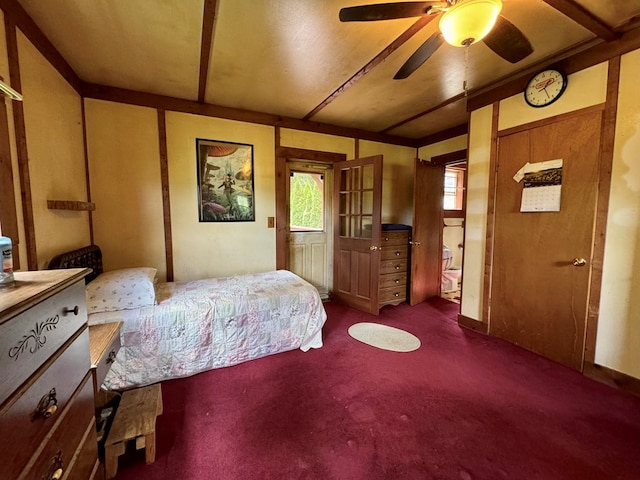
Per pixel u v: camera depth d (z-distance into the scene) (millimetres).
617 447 1579
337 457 1527
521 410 1877
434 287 4434
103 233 2910
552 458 1513
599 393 2049
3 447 680
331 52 2221
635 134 1990
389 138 4539
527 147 2600
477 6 1363
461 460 1505
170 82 2758
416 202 3959
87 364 1154
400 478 1404
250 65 2424
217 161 3373
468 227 3170
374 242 3617
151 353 2135
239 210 3539
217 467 1466
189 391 2090
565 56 2307
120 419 1528
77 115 2600
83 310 1126
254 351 2516
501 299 2887
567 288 2379
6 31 1583
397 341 2896
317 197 4340
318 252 4359
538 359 2525
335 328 3238
